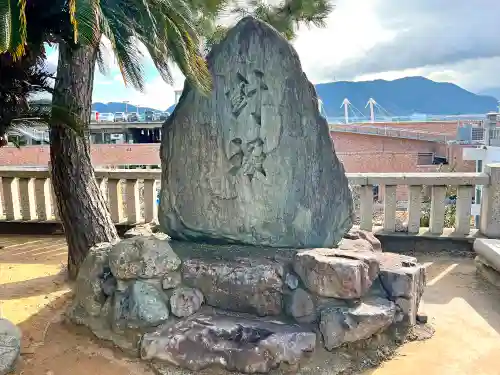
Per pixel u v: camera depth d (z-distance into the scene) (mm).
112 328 2752
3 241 5398
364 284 2684
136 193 5426
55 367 2494
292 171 3135
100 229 4086
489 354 2646
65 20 2711
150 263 2801
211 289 2842
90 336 2824
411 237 4723
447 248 4668
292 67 3070
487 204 4523
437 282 3887
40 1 2646
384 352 2643
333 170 3197
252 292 2754
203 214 3227
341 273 2604
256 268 2799
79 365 2516
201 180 3205
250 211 3152
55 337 2842
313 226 3178
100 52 3504
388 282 2838
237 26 3086
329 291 2633
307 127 3131
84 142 4047
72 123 3129
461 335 2881
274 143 3113
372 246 3424
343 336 2549
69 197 4008
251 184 3137
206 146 3172
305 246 3166
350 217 3270
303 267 2742
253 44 3059
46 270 4297
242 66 3078
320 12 4570
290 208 3148
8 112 2768
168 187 3316
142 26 2754
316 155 3162
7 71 2711
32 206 5809
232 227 3186
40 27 2711
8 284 3873
